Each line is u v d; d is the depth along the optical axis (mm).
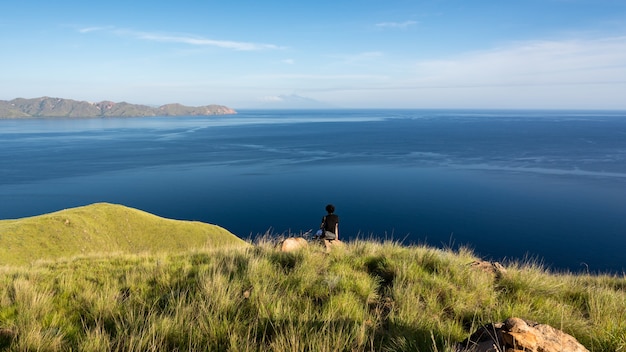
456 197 116750
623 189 122625
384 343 4066
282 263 7605
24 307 5234
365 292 5719
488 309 5129
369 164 185250
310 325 4270
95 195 123938
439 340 4008
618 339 3910
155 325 4254
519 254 70688
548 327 3371
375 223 91562
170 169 175625
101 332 4453
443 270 6949
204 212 103375
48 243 45906
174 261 8648
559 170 158875
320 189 130125
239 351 3770
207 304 4953
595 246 75438
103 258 11125
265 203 112438
